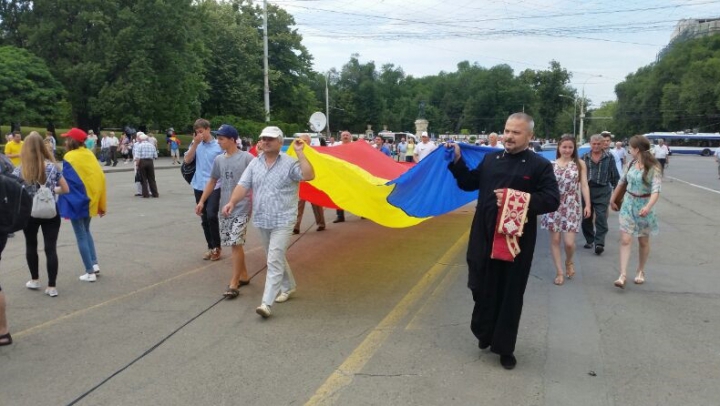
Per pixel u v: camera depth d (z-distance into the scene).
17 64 29.89
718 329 4.91
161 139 47.12
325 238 9.31
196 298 5.80
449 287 6.31
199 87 41.31
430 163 6.10
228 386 3.79
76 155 6.11
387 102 117.31
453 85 120.12
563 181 6.39
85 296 5.82
